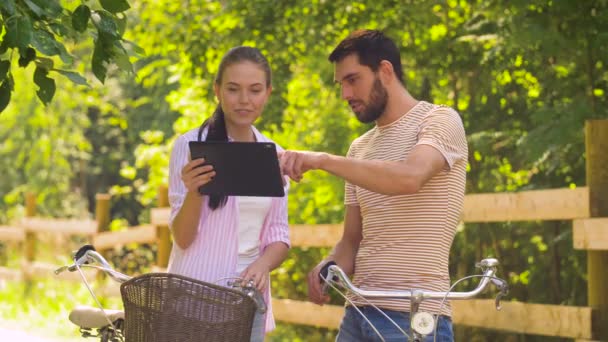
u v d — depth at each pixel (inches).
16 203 1048.8
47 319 501.7
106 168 1149.1
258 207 187.9
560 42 342.0
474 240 374.9
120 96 991.0
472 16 406.0
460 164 185.2
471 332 360.8
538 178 371.9
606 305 274.2
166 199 485.4
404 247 183.2
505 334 355.6
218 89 187.8
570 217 281.7
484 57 381.1
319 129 477.4
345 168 172.4
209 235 185.3
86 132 1140.5
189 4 468.4
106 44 196.7
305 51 446.6
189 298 157.4
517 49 369.7
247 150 165.0
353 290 161.9
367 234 189.2
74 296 548.4
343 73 188.9
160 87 880.9
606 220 268.7
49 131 953.5
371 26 427.5
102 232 558.9
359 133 453.7
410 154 179.0
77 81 198.1
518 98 384.5
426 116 185.6
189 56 461.4
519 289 371.2
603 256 274.8
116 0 197.3
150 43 481.4
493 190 387.5
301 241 390.6
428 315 160.2
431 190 182.2
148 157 566.9
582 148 343.6
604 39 331.9
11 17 184.5
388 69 187.9
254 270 185.3
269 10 442.6
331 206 470.0
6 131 979.3
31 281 616.7
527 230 367.6
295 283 475.8
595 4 339.6
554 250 358.6
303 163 171.6
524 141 335.6
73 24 192.2
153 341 157.9
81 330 191.6
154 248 700.7
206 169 167.5
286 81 449.7
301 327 445.4
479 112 393.7
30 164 968.9
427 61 407.8
